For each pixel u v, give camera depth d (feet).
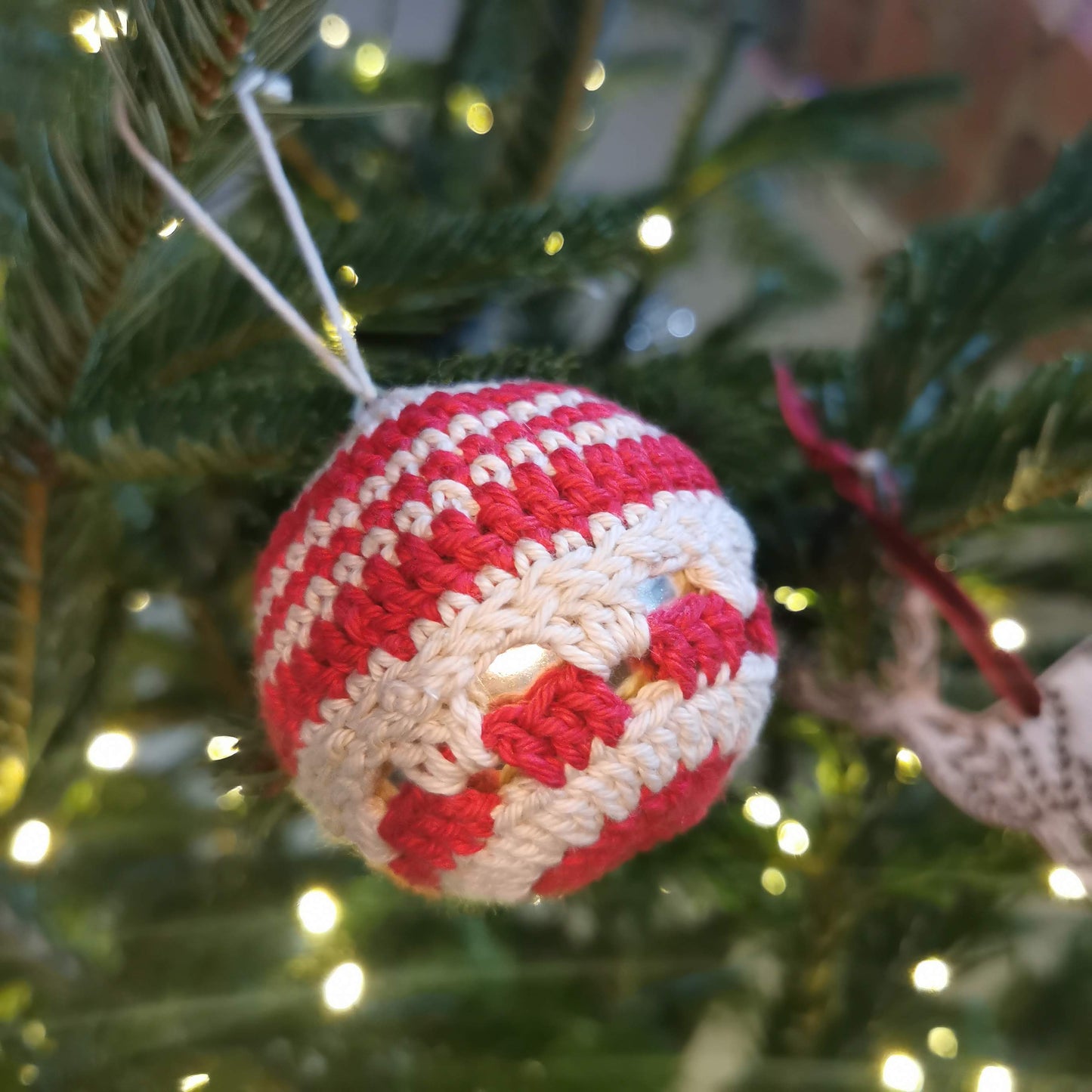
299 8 0.45
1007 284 0.68
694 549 0.47
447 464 0.46
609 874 0.76
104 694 0.72
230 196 0.71
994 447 0.62
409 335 0.77
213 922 0.78
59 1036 0.70
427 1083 0.73
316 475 0.51
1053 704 0.56
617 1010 0.85
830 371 0.75
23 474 0.57
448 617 0.44
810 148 0.85
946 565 0.73
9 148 0.66
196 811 0.86
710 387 0.69
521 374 0.59
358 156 0.89
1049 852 0.58
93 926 0.83
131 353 0.62
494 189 0.82
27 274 0.50
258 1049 0.72
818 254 1.16
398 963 0.80
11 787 0.70
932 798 0.82
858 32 1.37
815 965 0.78
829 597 0.67
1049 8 1.13
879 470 0.61
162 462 0.57
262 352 0.64
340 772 0.47
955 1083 0.81
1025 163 1.19
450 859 0.47
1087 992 0.89
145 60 0.46
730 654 0.47
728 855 0.76
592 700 0.44
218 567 0.74
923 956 0.81
